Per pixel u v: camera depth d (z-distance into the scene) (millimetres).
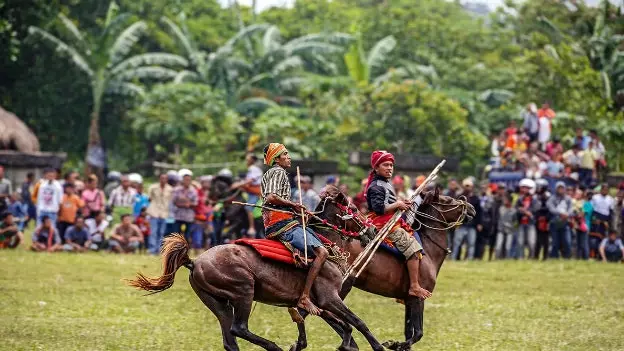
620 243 39281
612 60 66125
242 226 36562
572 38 70812
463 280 31578
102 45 66250
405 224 18391
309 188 36688
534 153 46844
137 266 32500
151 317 22812
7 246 37281
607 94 63531
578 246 40031
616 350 19031
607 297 27969
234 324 15820
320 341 19875
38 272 30250
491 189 40219
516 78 65250
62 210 37156
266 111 65875
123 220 37531
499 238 39344
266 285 16016
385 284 18062
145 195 38594
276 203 16266
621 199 39781
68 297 25500
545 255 39406
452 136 59562
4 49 63812
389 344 18047
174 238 15891
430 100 59344
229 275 15766
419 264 18312
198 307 24688
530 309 25172
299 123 60812
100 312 23281
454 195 38844
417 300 18250
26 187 42906
